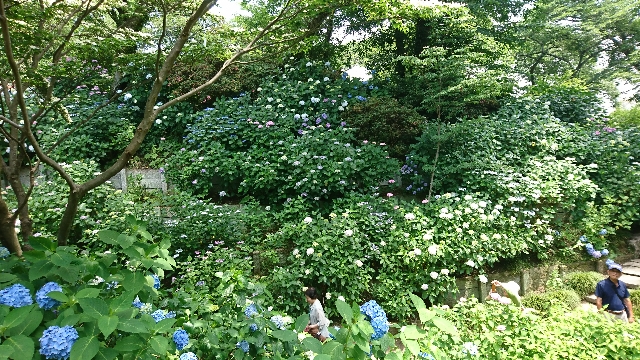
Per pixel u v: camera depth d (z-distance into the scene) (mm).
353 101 7754
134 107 7559
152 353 1513
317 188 5898
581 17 14266
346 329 1576
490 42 9055
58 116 7016
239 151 6828
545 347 2891
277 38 3627
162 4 2742
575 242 6570
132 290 1522
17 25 2400
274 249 5305
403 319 4914
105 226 5066
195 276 4512
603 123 9172
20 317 1256
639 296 5367
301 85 7941
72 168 5887
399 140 7383
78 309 1458
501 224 5844
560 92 9469
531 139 7512
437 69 7133
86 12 2859
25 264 1733
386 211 5875
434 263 5223
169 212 5766
